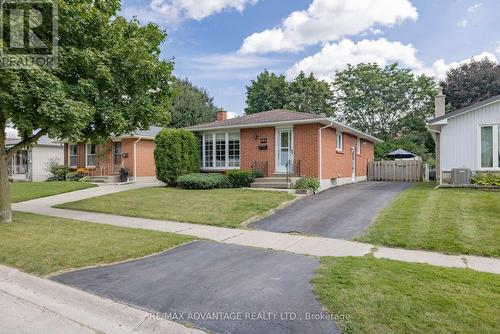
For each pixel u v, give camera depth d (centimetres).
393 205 1011
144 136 2242
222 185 1552
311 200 1184
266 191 1350
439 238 666
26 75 762
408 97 3650
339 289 415
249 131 1661
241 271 511
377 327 323
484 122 1373
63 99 802
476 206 941
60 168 2484
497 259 567
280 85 3916
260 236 753
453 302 371
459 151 1415
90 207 1176
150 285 462
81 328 370
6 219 921
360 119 3884
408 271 482
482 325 321
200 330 346
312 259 568
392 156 2534
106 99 1004
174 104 4069
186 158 1697
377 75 3703
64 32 933
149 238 715
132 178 2206
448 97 3541
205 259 579
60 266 544
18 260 575
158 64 1067
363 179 2212
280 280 467
